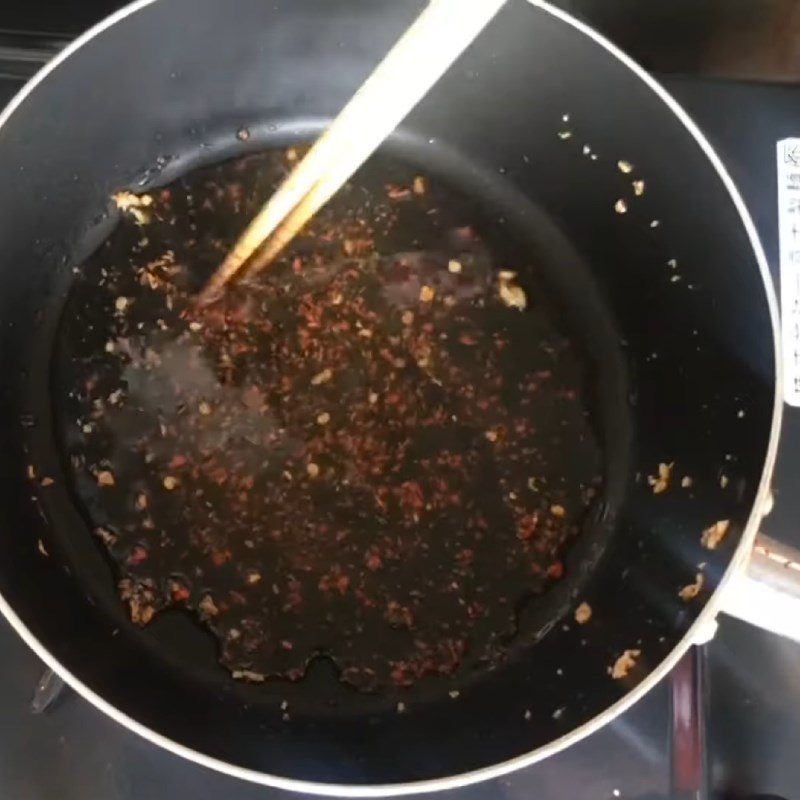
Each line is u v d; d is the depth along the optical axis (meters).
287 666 0.35
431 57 0.24
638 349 0.39
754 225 0.37
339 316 0.39
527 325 0.40
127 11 0.32
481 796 0.32
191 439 0.37
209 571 0.35
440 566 0.37
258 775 0.28
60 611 0.33
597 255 0.40
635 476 0.38
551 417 0.39
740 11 0.38
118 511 0.36
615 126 0.36
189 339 0.38
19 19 0.38
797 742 0.33
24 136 0.34
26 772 0.31
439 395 0.38
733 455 0.34
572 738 0.29
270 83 0.38
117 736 0.32
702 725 0.32
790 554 0.30
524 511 0.38
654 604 0.34
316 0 0.34
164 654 0.34
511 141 0.39
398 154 0.41
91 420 0.36
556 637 0.36
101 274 0.38
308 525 0.36
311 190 0.32
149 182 0.39
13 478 0.35
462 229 0.40
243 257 0.37
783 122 0.40
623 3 0.38
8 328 0.36
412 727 0.34
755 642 0.34
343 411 0.38
